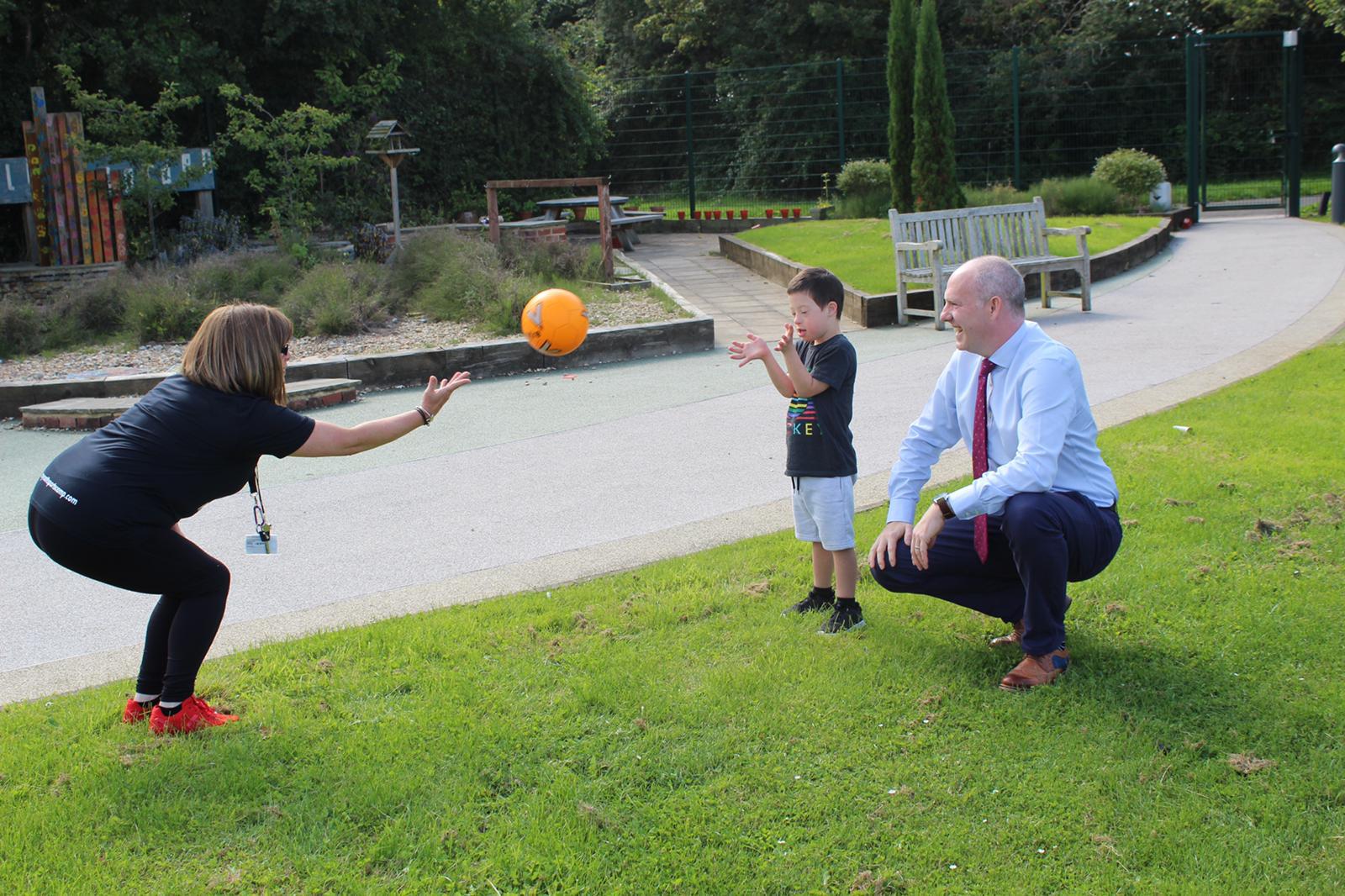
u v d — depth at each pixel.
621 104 30.03
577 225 23.33
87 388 9.66
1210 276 13.94
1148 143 31.47
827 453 4.32
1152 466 6.14
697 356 11.04
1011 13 32.72
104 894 2.94
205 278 12.95
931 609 4.60
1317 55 31.55
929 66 16.58
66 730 3.81
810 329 4.30
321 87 22.14
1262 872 2.89
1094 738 3.53
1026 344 3.91
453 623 4.58
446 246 14.10
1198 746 3.45
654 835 3.14
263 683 4.11
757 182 30.92
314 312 11.98
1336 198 18.83
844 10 31.75
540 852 3.07
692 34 34.25
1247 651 4.04
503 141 25.25
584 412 8.81
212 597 3.75
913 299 12.41
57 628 4.96
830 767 3.44
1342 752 3.38
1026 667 3.91
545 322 4.17
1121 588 4.58
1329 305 11.33
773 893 2.91
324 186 22.16
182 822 3.26
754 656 4.20
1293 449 6.34
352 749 3.60
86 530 3.50
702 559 5.26
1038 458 3.75
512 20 25.11
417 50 23.73
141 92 20.67
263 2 21.16
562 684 4.02
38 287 14.78
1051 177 30.34
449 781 3.41
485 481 7.03
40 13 19.64
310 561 5.68
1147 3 31.47
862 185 22.30
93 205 15.50
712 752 3.53
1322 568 4.68
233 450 3.61
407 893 2.92
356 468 7.48
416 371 10.21
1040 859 2.98
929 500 5.85
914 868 2.96
